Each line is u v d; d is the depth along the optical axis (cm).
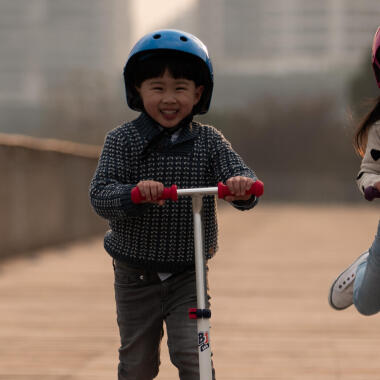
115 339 1302
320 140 13012
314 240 3603
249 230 4350
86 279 2120
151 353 722
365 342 1263
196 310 606
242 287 1952
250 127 13212
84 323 1453
